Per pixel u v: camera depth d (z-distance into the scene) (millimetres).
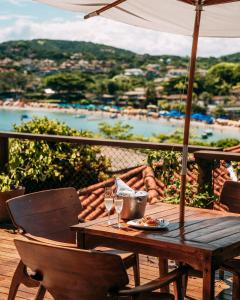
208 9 3645
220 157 5066
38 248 2422
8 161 6719
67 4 3598
